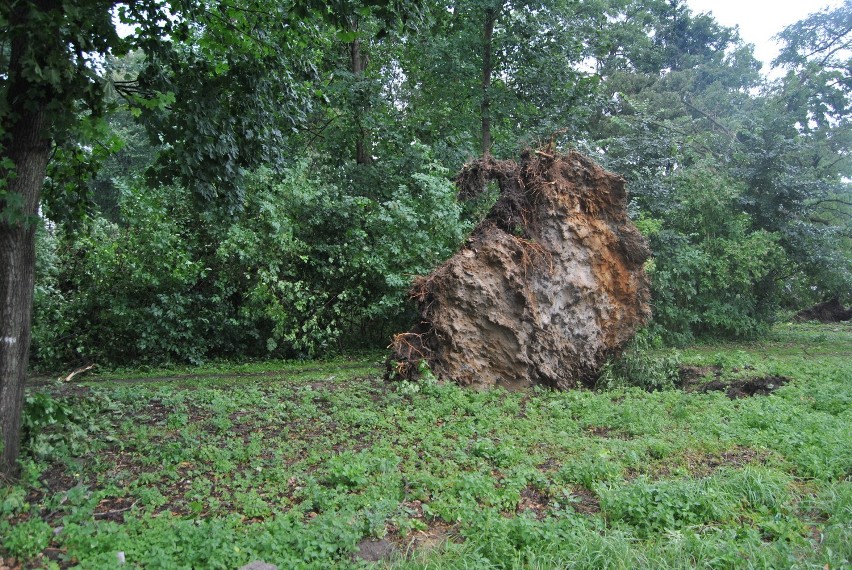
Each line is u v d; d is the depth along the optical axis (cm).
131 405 905
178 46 1011
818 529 559
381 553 493
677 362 1246
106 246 1355
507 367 1086
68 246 1377
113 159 2255
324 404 945
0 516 504
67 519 506
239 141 917
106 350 1397
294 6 838
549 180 1188
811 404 995
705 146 2314
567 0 2073
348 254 1530
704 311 1986
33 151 602
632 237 1212
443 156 1925
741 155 2136
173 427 798
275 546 473
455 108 2047
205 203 884
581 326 1160
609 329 1188
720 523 562
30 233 602
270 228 1440
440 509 562
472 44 1914
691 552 499
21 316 594
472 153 1945
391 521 537
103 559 447
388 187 1797
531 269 1138
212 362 1452
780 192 2064
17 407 592
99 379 1255
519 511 584
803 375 1205
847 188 2516
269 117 944
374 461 659
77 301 1368
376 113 1831
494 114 1975
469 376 1060
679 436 806
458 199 1280
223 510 549
